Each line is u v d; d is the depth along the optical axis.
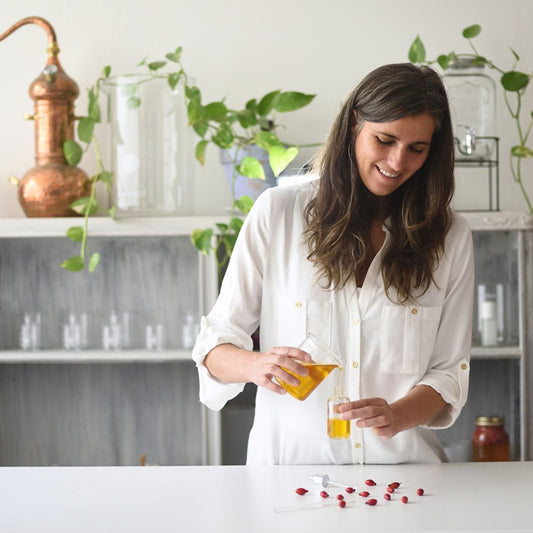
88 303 3.15
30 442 3.17
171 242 3.13
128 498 1.57
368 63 3.04
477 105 2.83
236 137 2.81
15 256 3.15
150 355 2.84
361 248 1.84
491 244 3.07
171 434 3.16
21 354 2.88
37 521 1.44
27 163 3.09
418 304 1.87
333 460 1.85
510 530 1.37
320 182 1.86
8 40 3.07
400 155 1.70
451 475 1.73
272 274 1.89
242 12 3.03
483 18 3.02
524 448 2.76
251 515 1.46
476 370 3.10
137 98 2.81
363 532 1.37
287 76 3.04
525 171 3.04
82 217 2.90
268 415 1.87
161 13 3.04
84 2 3.05
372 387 1.87
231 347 1.79
